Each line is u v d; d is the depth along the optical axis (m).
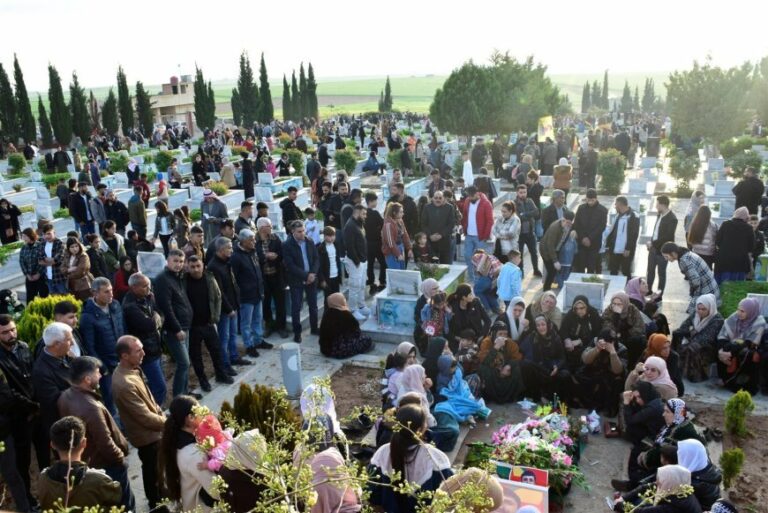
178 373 8.52
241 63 61.31
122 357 6.22
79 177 24.56
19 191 25.70
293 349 8.85
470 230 13.25
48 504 4.66
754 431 7.73
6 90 48.12
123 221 16.91
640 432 7.20
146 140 49.62
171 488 4.93
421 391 7.25
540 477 6.26
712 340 8.95
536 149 26.36
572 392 8.39
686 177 22.00
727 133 27.27
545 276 13.03
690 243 12.46
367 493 3.74
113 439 5.83
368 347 10.43
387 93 86.31
